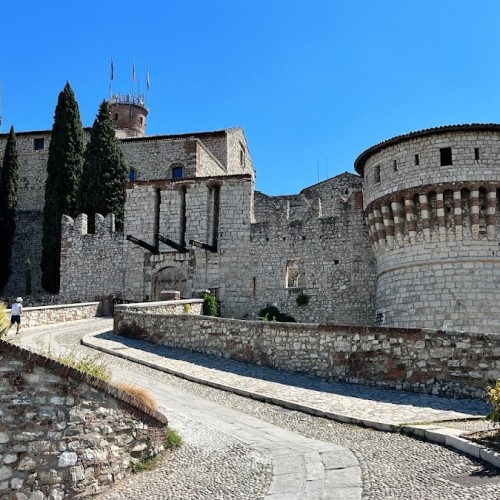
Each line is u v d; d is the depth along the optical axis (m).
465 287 28.69
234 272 42.31
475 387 17.56
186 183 44.91
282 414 16.53
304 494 10.30
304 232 40.75
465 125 29.08
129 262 45.50
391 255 31.61
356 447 13.02
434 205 29.45
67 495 11.08
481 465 10.82
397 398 17.61
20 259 60.56
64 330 32.75
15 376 11.20
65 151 55.03
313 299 39.50
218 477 11.61
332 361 20.70
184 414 16.16
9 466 10.79
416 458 11.73
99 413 11.95
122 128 77.69
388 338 19.47
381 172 31.75
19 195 62.78
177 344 26.64
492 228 28.86
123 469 12.17
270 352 22.72
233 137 63.09
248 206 43.09
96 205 51.28
